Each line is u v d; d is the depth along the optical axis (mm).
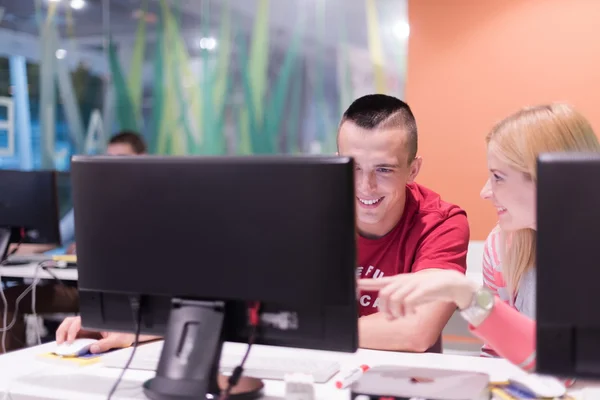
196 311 1242
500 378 1356
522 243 1705
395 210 1896
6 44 6016
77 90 5922
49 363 1526
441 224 1931
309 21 5281
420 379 1249
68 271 3320
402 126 1809
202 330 1227
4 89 6027
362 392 1168
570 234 996
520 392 1247
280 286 1178
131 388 1312
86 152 5914
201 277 1226
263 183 1167
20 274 3361
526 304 1736
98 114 5891
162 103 5723
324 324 1186
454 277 1236
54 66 5957
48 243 3172
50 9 5938
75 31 5902
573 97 3852
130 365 1463
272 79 5414
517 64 3955
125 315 1332
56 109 5965
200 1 5582
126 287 1291
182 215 1226
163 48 5699
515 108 3971
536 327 1038
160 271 1256
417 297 1220
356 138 1799
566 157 996
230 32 5512
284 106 5387
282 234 1166
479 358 1534
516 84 3961
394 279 1251
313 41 5277
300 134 5355
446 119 4117
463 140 4082
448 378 1255
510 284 1747
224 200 1194
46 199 3141
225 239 1200
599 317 989
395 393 1151
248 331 1236
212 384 1218
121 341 1641
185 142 5668
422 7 4145
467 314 1250
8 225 3172
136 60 5777
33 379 1395
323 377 1352
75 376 1411
